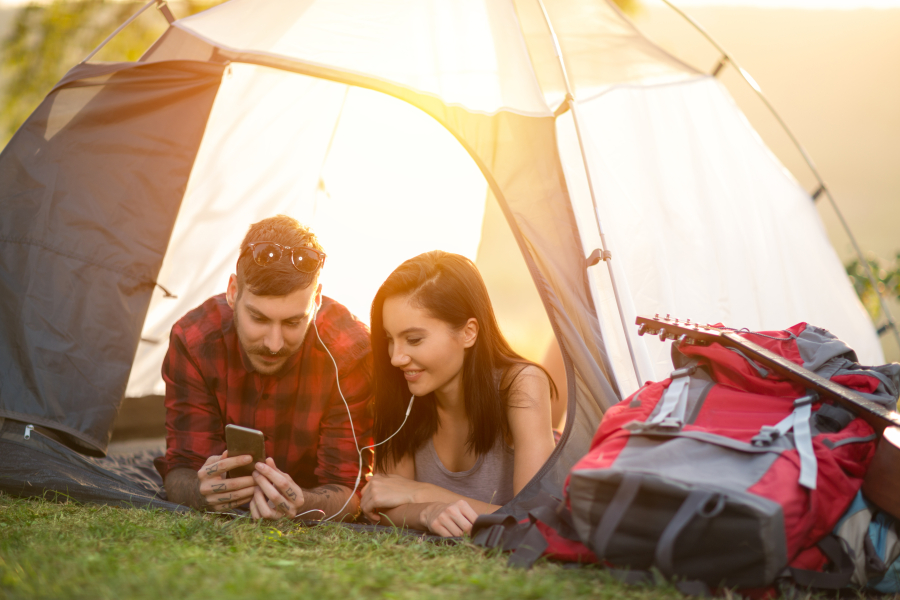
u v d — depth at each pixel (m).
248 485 1.97
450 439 2.26
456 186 4.03
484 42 2.63
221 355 2.24
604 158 2.71
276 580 1.36
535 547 1.62
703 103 3.20
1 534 1.70
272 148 3.60
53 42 7.86
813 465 1.47
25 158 2.47
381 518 2.13
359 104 3.67
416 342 2.01
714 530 1.36
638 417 1.67
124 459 3.06
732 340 1.86
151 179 2.52
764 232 3.01
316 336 2.25
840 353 1.88
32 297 2.38
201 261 3.58
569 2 3.25
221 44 2.55
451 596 1.32
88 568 1.42
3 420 2.32
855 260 5.11
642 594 1.38
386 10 2.67
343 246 4.05
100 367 2.40
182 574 1.39
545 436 2.09
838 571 1.49
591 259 2.35
